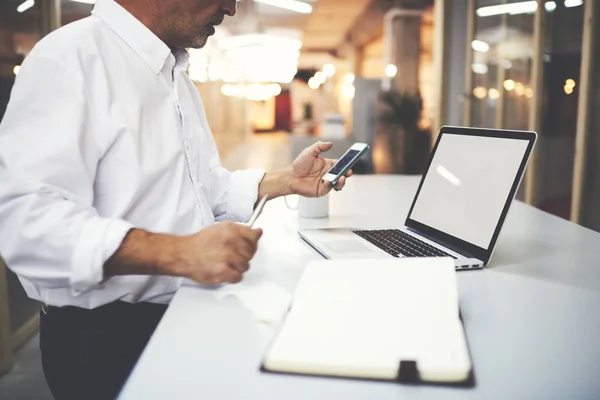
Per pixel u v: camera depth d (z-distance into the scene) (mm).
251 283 881
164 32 1044
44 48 858
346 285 712
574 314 758
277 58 16172
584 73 3320
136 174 931
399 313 646
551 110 3893
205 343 650
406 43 8797
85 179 856
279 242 1172
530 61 4285
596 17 3264
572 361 609
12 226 771
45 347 951
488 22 5234
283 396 528
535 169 3969
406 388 542
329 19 12570
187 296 817
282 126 22516
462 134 1235
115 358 928
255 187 1285
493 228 1010
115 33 978
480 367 592
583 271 974
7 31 2807
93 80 898
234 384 551
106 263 755
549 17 3854
